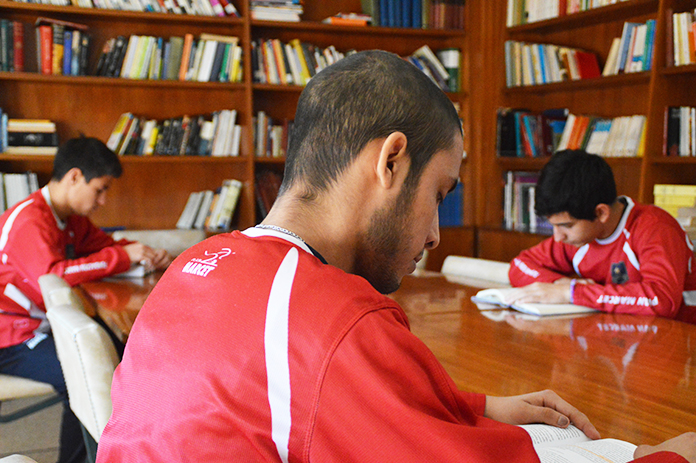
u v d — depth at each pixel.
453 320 1.57
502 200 4.24
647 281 1.73
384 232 0.62
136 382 0.58
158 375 0.56
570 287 1.73
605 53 3.67
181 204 3.95
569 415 0.83
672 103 3.09
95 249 2.54
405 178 0.61
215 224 3.79
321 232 0.61
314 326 0.50
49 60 3.34
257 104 3.98
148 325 0.60
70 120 3.65
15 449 2.34
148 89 3.78
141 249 2.30
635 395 0.99
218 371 0.51
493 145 4.19
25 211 2.12
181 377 0.54
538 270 2.05
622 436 0.82
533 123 3.88
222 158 3.68
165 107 3.82
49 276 1.84
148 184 3.88
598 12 3.36
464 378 1.08
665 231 1.84
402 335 0.51
